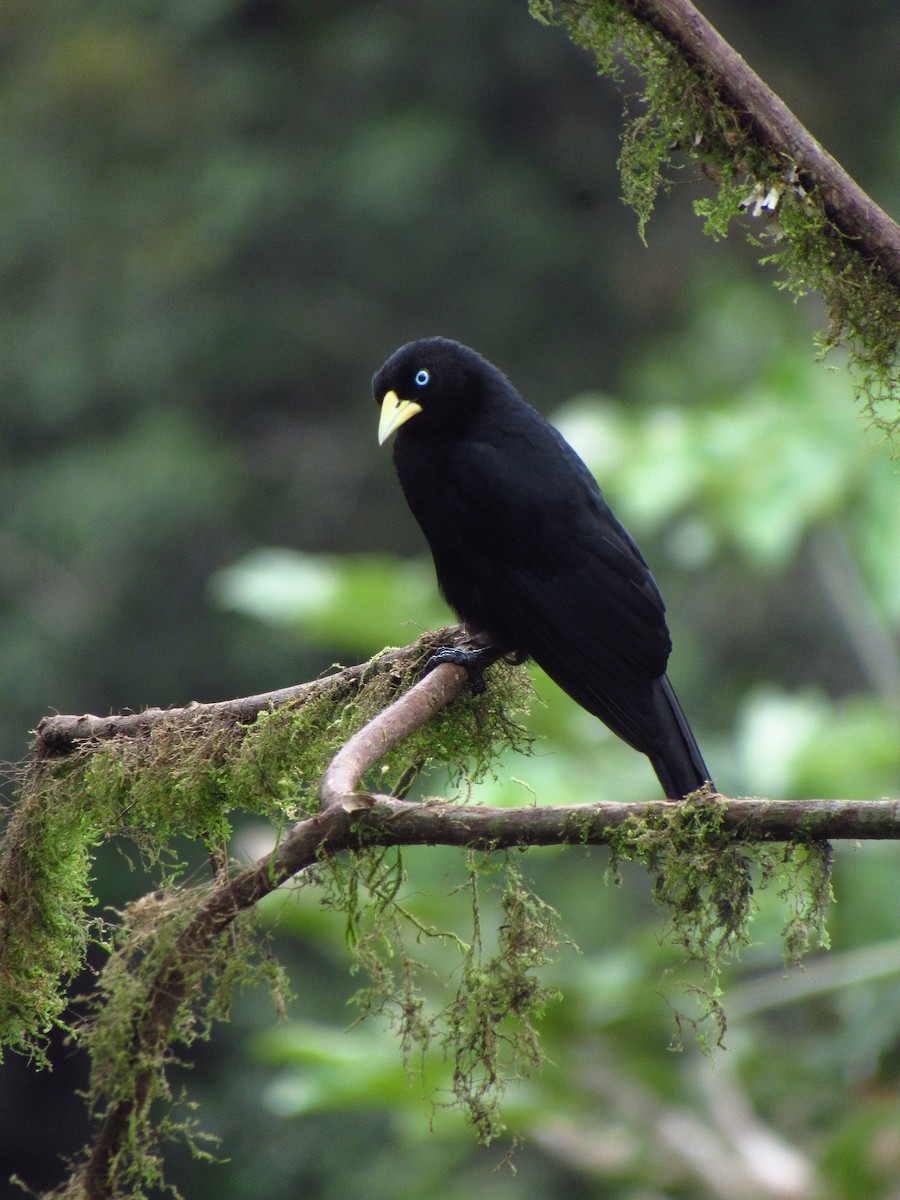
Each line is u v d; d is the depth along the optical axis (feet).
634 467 36.50
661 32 17.85
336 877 16.31
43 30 130.31
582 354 112.37
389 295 115.03
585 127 116.57
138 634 107.14
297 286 115.65
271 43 122.72
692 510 58.03
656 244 109.09
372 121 116.57
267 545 110.32
